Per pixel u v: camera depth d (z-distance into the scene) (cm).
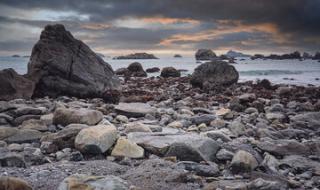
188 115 1541
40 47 2211
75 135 957
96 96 2222
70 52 2250
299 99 2430
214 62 3231
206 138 958
